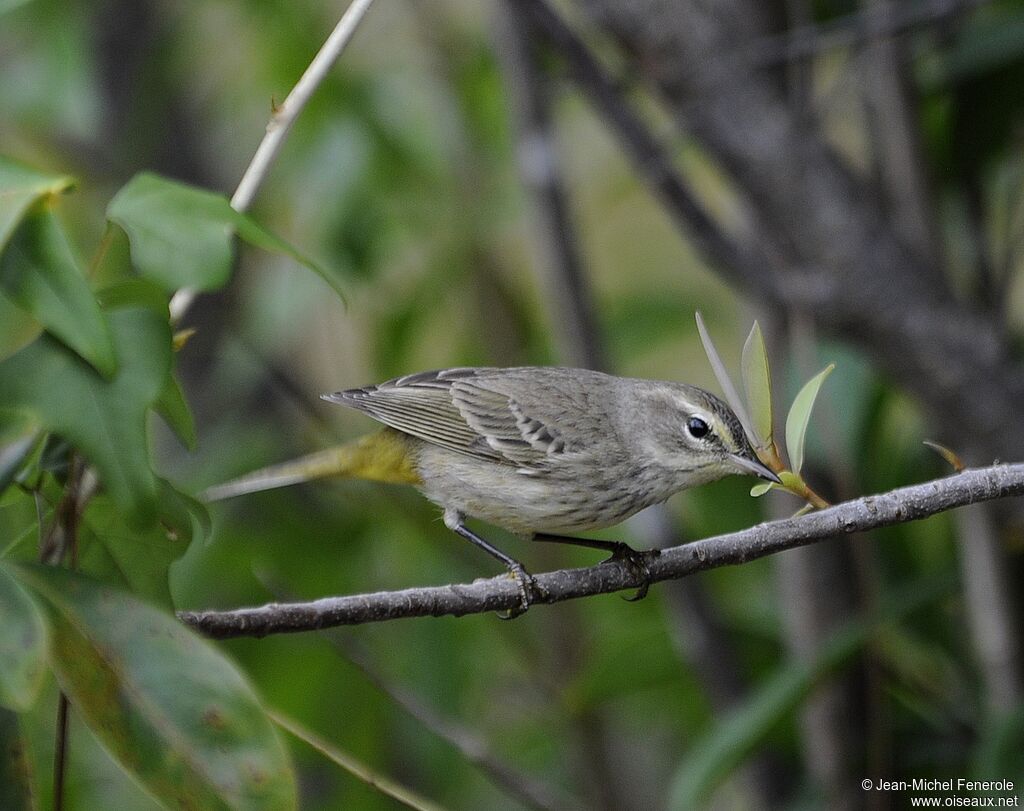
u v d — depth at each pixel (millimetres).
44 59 12680
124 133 14391
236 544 12336
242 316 14055
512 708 13477
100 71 14953
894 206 10883
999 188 12703
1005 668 9984
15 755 5473
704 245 10266
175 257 5168
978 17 11922
